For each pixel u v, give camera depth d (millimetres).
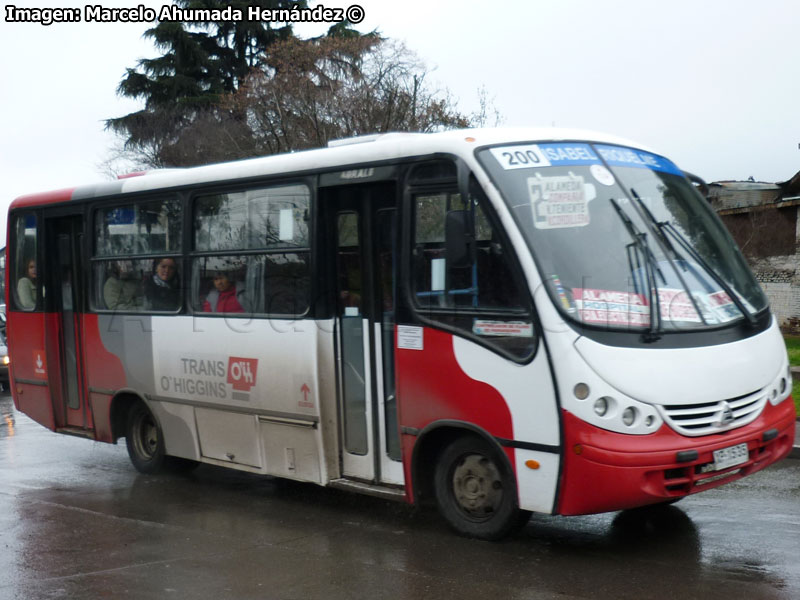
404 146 6789
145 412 9484
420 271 6637
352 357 7312
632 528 6754
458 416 6371
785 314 28922
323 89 30641
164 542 6949
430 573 5906
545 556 6152
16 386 11008
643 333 5867
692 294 6211
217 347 8297
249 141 33531
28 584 5992
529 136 6613
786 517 6969
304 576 5961
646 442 5672
